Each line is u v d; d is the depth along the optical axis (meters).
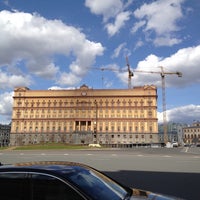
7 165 4.70
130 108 148.88
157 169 16.73
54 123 150.12
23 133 148.88
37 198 3.99
